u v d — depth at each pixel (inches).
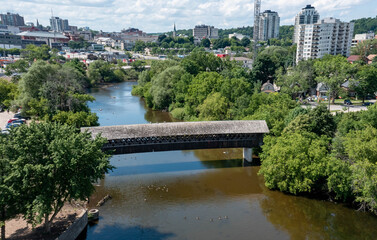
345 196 1882.4
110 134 2228.1
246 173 2400.3
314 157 1963.6
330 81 3912.4
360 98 4347.9
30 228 1494.8
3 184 1222.3
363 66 4741.6
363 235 1612.9
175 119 4023.1
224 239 1566.2
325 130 2367.1
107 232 1614.2
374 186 1648.6
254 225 1699.1
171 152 2874.0
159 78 4709.6
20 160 1242.0
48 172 1307.8
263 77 5251.0
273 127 2518.5
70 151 1344.7
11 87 4067.4
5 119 3398.1
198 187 2154.3
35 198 1277.1
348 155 1911.9
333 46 7199.8
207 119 3240.7
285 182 2022.6
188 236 1585.9
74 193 1326.3
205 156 2775.6
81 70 6589.6
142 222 1712.6
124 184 2183.8
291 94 4325.8
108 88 6747.1
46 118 2945.4
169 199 1983.3
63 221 1565.0
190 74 4473.4
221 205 1915.6
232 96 3444.9
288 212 1836.9
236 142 2480.3
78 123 2842.0
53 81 3393.2
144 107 4800.7
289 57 6392.7
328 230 1656.0
